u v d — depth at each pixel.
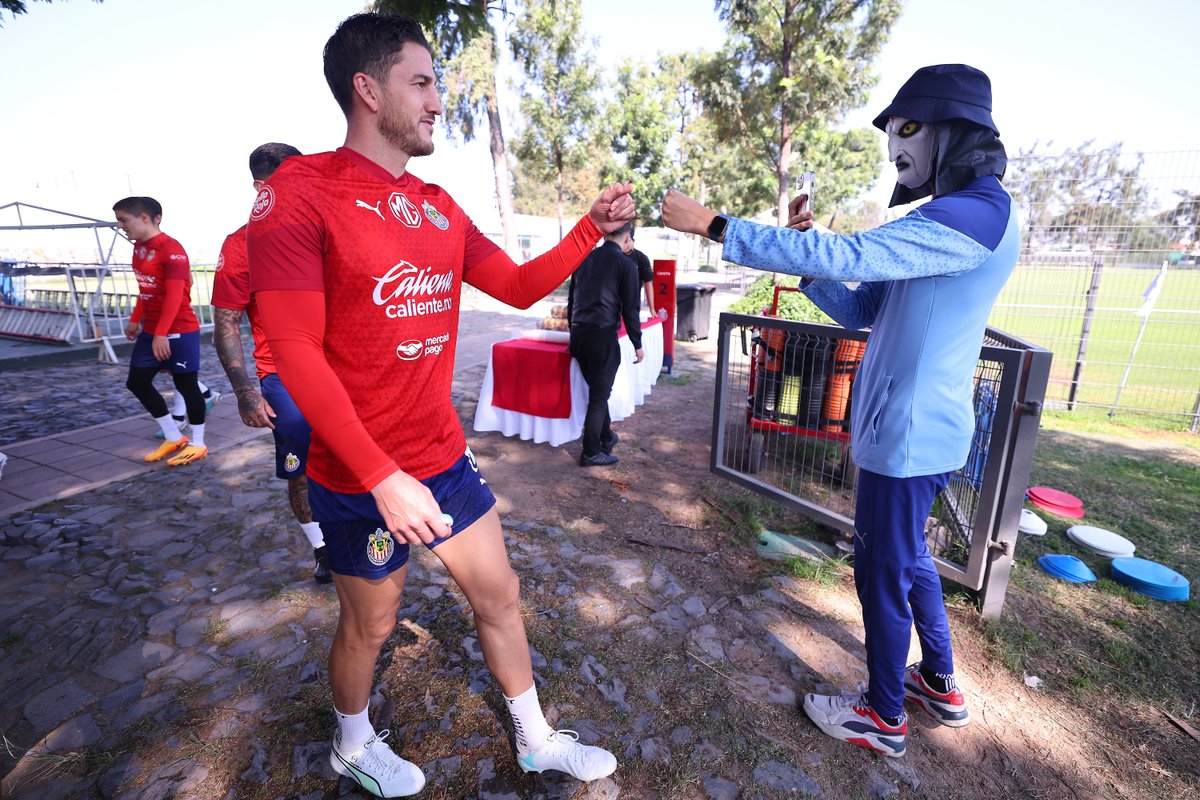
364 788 1.81
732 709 2.17
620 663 2.40
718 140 19.22
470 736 2.02
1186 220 5.85
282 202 1.18
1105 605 2.88
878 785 1.89
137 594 2.83
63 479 4.18
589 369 4.39
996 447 2.54
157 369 4.31
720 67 17.48
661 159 31.92
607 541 3.42
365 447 1.18
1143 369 8.66
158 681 2.28
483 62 19.05
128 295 10.16
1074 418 6.25
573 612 2.73
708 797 1.83
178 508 3.73
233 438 5.04
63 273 11.52
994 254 1.55
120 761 1.92
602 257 4.26
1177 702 2.26
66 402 6.50
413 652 2.42
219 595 2.83
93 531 3.42
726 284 24.94
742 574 3.10
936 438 1.71
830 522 3.32
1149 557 3.36
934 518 3.37
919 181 1.72
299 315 1.19
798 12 15.90
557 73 24.78
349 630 1.61
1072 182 6.24
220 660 2.39
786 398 3.80
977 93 1.54
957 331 1.65
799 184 1.94
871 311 2.17
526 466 4.57
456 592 2.83
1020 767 1.98
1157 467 4.73
